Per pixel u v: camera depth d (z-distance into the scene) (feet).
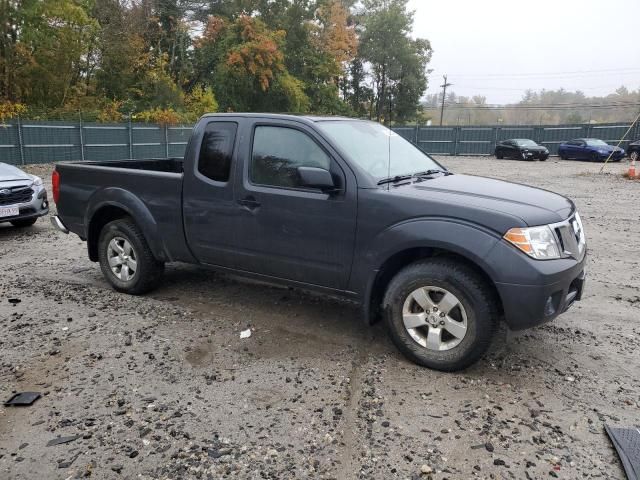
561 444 10.17
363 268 13.51
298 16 147.13
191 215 16.28
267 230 14.84
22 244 26.76
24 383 12.39
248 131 15.28
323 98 151.84
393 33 178.70
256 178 15.05
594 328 15.90
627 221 34.58
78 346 14.32
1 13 93.45
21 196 29.12
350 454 9.86
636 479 9.07
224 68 128.88
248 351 14.08
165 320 16.16
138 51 119.24
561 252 12.27
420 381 12.50
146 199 17.31
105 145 83.41
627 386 12.39
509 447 10.07
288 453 9.88
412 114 192.34
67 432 10.52
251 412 11.21
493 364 13.38
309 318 16.39
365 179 13.42
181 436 10.37
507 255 11.71
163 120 99.35
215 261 16.34
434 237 12.34
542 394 11.96
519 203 12.75
